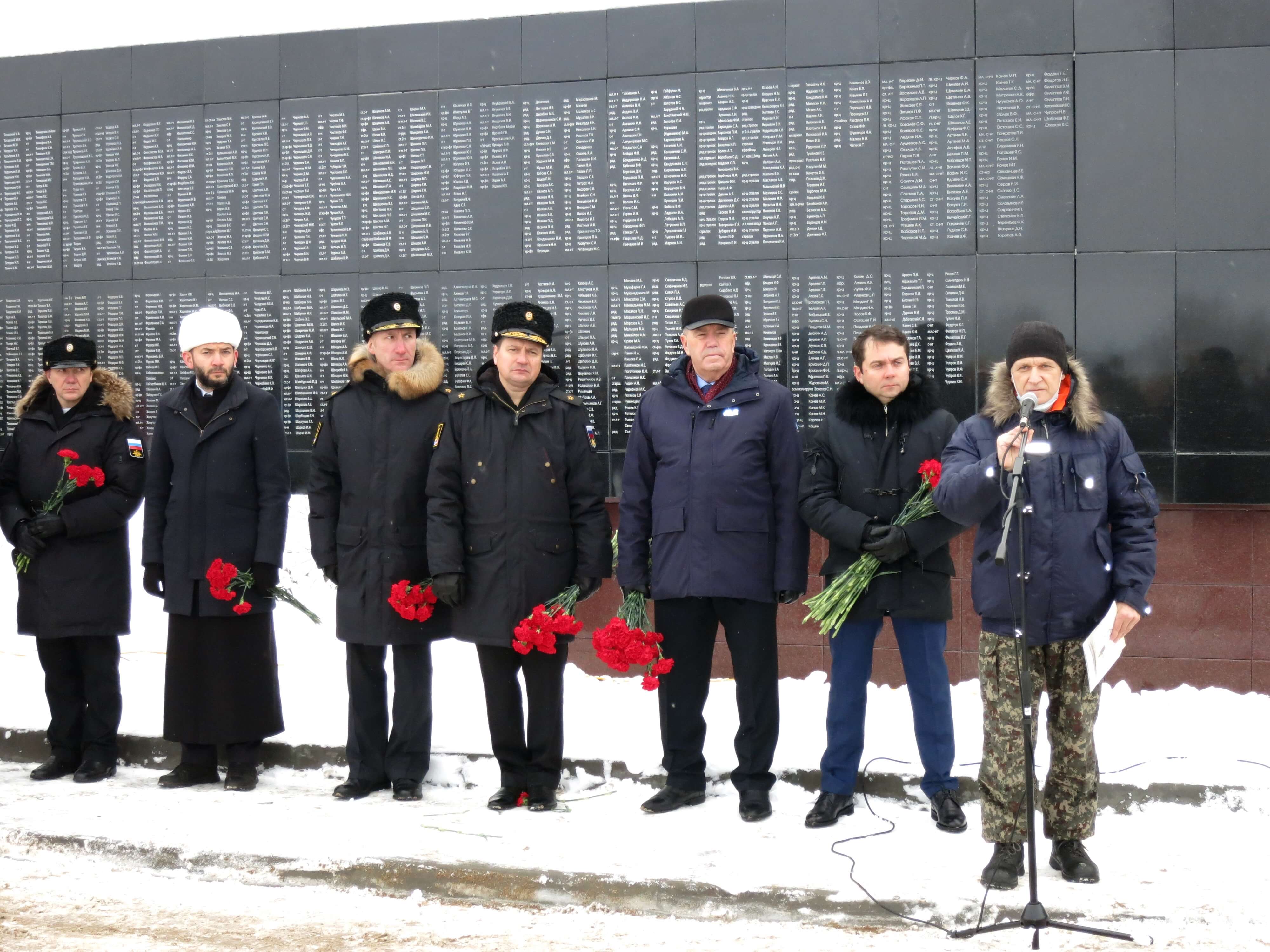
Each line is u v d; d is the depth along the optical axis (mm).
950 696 4504
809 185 6145
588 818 4527
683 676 4676
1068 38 5895
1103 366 5863
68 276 6996
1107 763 4785
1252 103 5750
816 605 4438
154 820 4531
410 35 6594
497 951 3395
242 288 6785
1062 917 3549
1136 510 3838
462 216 6527
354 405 5000
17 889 3949
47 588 5215
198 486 5121
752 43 6199
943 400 6012
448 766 5102
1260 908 3562
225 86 6809
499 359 4785
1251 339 5738
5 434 7043
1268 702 5555
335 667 6395
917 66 6031
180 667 5098
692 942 3459
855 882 3777
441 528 4707
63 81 7004
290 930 3566
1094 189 5875
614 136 6352
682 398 4727
